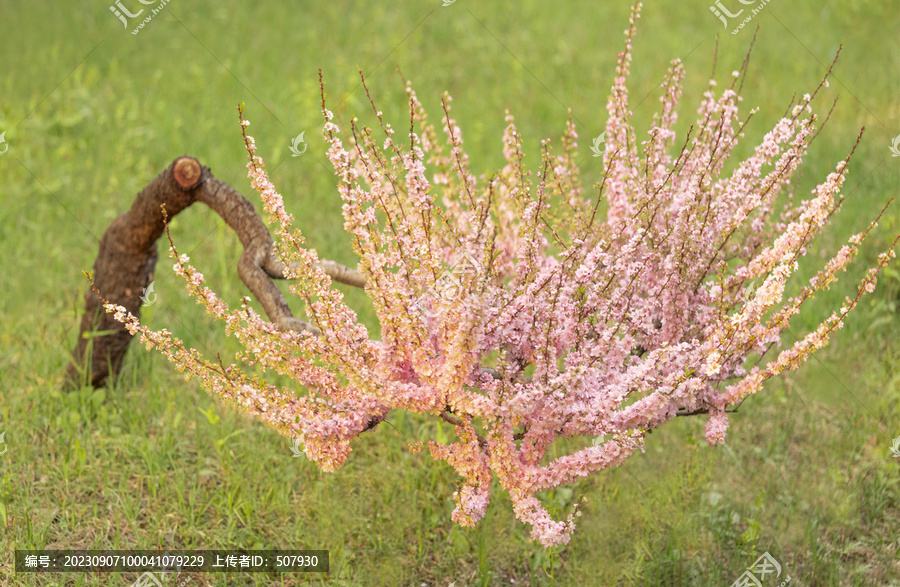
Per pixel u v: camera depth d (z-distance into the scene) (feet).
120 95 29.71
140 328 9.58
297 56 33.12
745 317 9.57
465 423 9.73
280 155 25.30
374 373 9.53
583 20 37.58
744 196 11.16
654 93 30.30
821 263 20.71
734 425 17.40
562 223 12.34
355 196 9.31
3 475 14.70
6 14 33.94
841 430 17.33
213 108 28.71
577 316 10.09
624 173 11.77
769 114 28.12
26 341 18.58
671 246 10.53
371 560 13.97
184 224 22.81
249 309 9.74
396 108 28.78
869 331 19.44
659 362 9.67
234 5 37.24
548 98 30.35
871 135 26.89
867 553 14.70
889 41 34.06
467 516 9.80
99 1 34.53
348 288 19.83
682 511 15.06
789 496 15.81
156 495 14.84
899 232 21.36
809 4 37.40
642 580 13.94
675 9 38.40
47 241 21.95
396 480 15.23
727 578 13.96
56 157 25.13
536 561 13.88
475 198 11.85
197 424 15.89
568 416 9.66
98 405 16.63
